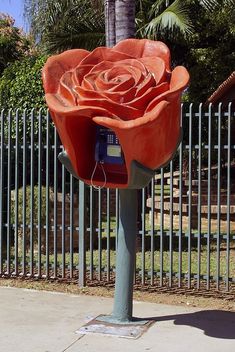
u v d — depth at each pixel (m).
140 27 14.86
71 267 7.25
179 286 6.78
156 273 6.91
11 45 20.38
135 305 6.32
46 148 7.23
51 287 7.10
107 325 5.53
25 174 7.33
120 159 5.23
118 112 4.73
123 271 5.57
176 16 13.85
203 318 5.86
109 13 9.27
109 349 4.94
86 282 7.15
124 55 5.30
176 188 11.55
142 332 5.36
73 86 5.04
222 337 5.26
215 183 11.55
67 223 9.03
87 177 5.28
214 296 6.60
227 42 16.62
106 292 6.87
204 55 16.53
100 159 5.25
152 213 6.88
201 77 16.77
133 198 5.44
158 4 14.66
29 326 5.59
